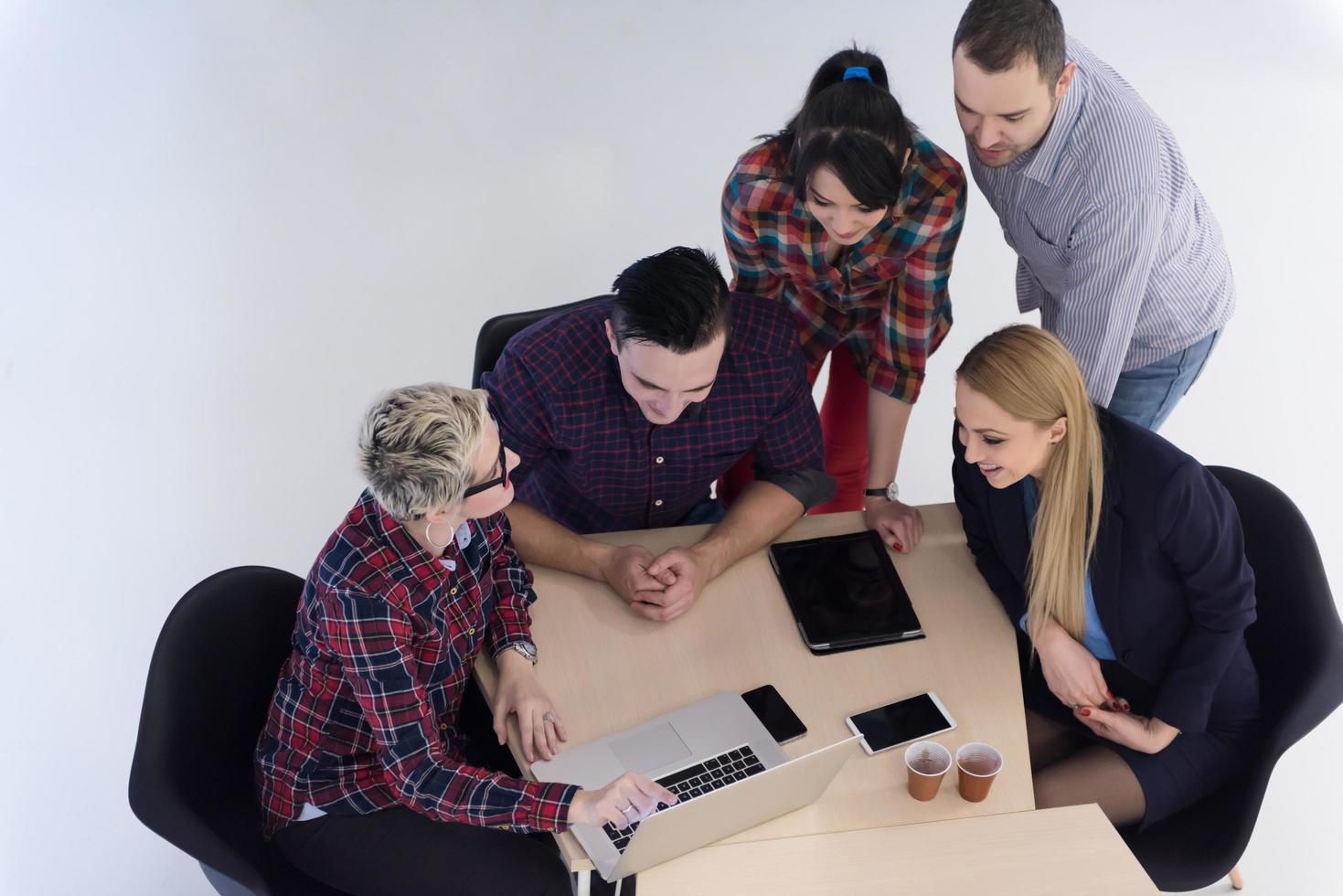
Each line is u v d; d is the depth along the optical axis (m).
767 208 2.26
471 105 4.68
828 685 1.92
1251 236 4.13
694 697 1.90
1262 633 2.05
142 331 3.74
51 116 4.53
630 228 4.17
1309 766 2.75
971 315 3.88
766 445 2.24
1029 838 1.69
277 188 4.27
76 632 2.95
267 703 1.98
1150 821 2.01
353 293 3.92
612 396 2.11
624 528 2.40
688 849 1.66
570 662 1.96
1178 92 4.73
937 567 2.15
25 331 3.73
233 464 3.38
